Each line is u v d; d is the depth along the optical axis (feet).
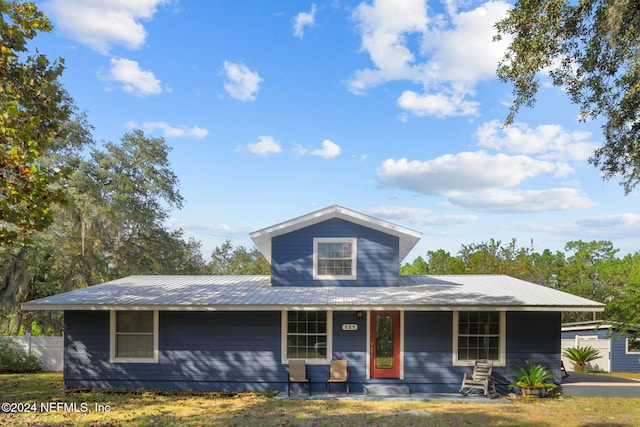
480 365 46.52
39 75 32.37
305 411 39.45
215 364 48.85
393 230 54.24
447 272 115.55
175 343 49.16
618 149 31.99
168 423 35.09
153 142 101.40
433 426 34.71
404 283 58.49
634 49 27.78
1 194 31.14
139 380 48.88
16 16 32.27
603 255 121.39
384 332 48.96
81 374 49.08
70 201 78.89
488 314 48.67
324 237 55.16
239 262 165.89
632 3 25.93
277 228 54.44
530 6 30.40
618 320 25.44
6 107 27.55
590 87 31.07
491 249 114.62
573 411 40.04
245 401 43.68
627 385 47.09
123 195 88.58
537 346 48.08
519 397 45.62
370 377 48.39
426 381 48.08
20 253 75.31
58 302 46.75
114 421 35.55
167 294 50.31
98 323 49.47
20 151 28.35
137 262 96.17
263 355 48.83
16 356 63.93
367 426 34.53
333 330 48.85
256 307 45.60
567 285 122.42
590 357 75.05
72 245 84.28
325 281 54.70
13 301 76.18
